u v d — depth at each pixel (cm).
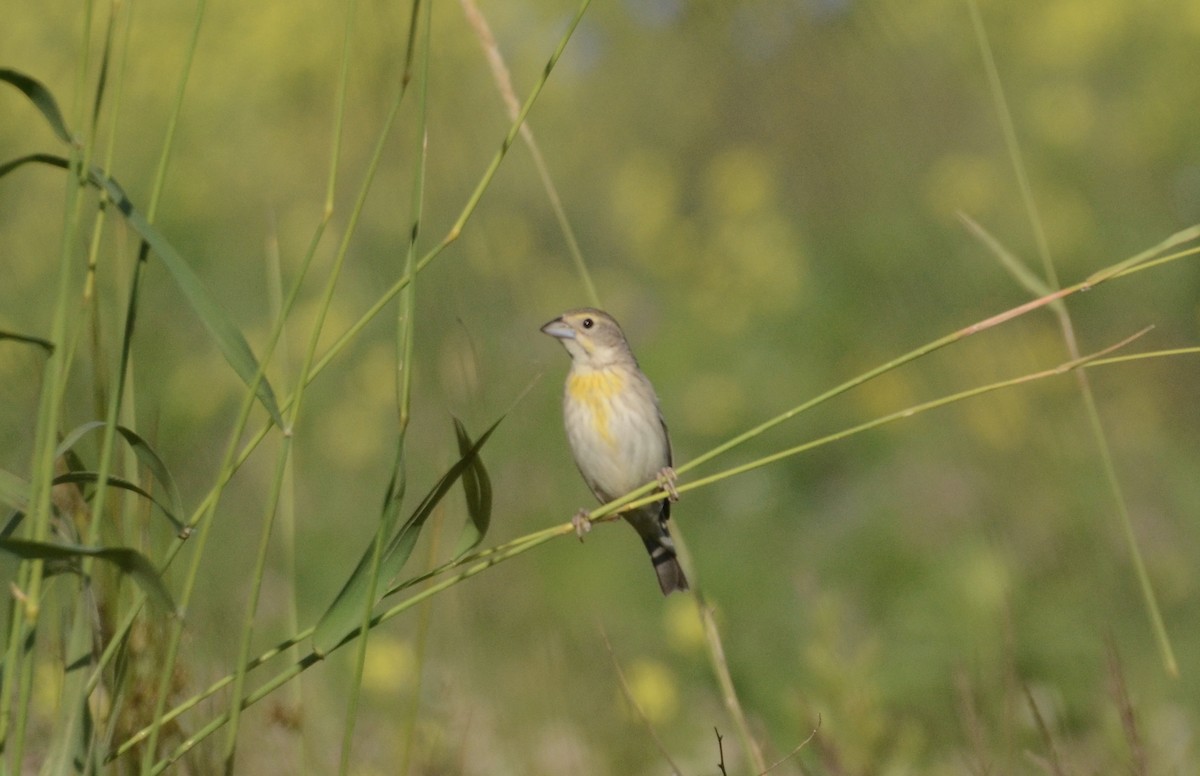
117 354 455
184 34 1747
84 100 454
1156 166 1812
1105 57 2061
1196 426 1426
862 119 1728
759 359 1548
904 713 867
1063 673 913
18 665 427
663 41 2002
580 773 763
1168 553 1104
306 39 1758
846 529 1243
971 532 1088
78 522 481
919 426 1420
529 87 2153
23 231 1400
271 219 687
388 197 1584
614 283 1830
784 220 1814
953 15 1708
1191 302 1596
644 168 2019
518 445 1280
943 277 1593
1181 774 780
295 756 710
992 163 1758
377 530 462
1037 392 1372
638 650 1073
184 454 1189
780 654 1008
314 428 1392
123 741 470
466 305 1388
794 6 1692
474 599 942
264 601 981
